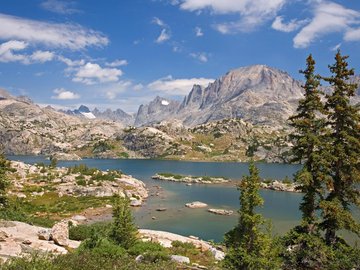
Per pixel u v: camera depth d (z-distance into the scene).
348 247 28.31
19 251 23.25
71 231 36.62
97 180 125.12
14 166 138.12
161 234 52.75
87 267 18.67
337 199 28.89
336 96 29.61
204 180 174.75
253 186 26.69
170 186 155.12
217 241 65.38
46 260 17.06
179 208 100.25
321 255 27.69
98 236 29.88
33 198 94.69
